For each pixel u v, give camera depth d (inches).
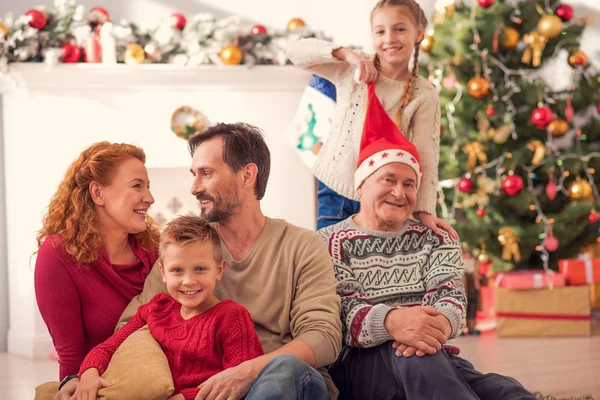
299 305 81.0
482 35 194.2
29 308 166.9
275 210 181.0
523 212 193.9
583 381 134.2
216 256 77.2
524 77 197.2
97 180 83.3
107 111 170.2
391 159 89.4
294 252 83.4
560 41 197.2
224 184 82.2
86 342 83.7
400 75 108.7
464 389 76.9
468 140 195.8
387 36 105.8
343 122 109.0
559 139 219.1
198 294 75.6
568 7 198.2
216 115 177.0
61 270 81.5
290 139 118.9
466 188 190.7
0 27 160.1
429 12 221.0
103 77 167.9
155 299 79.4
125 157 85.0
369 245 89.4
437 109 108.9
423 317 79.3
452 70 194.9
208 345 74.4
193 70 172.1
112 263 85.1
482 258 194.4
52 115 166.7
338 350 79.7
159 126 173.6
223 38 174.6
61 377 81.4
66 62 165.9
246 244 84.4
